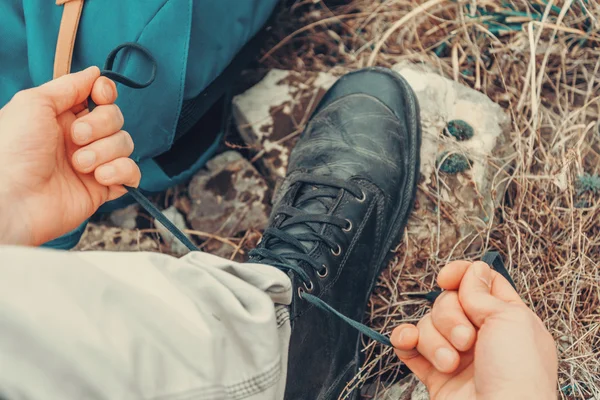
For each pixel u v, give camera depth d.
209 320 0.56
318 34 0.91
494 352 0.58
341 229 0.79
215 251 0.87
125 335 0.47
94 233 0.88
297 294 0.71
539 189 0.83
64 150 0.66
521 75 0.87
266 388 0.58
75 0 0.71
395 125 0.84
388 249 0.83
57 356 0.42
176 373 0.52
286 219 0.80
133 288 0.51
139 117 0.74
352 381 0.77
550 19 0.88
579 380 0.77
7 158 0.63
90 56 0.73
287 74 0.89
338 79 0.88
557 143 0.83
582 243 0.82
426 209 0.84
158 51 0.72
